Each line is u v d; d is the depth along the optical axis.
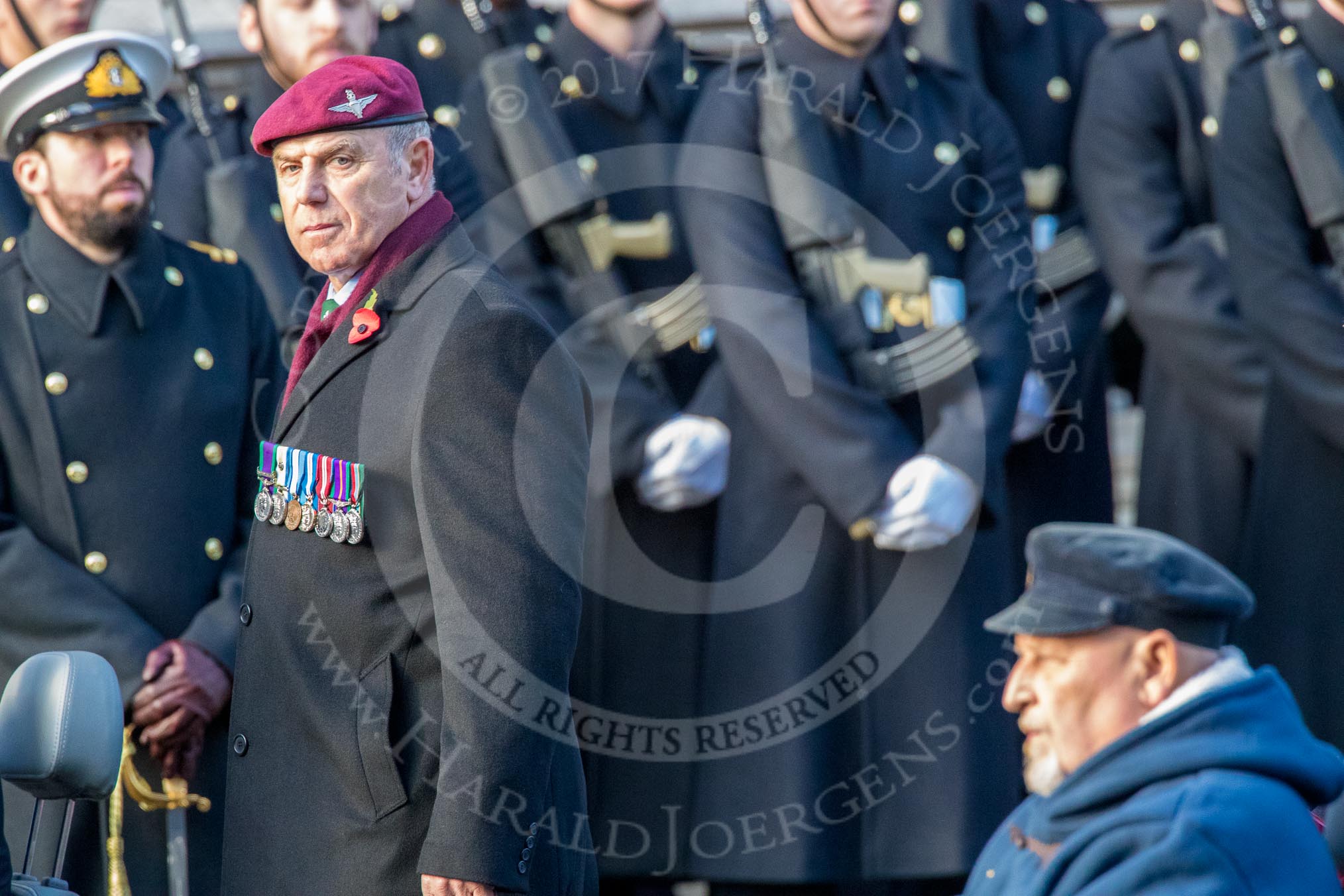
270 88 16.08
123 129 14.02
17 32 16.22
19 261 14.17
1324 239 16.77
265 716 10.54
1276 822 9.62
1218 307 16.98
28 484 13.84
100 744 10.52
